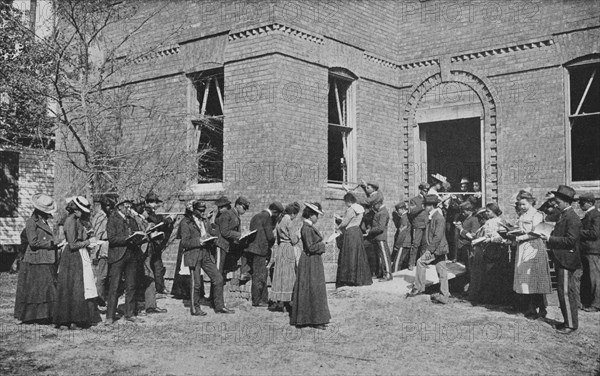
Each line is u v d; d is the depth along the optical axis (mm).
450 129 15938
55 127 13172
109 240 8711
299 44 11719
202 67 12484
